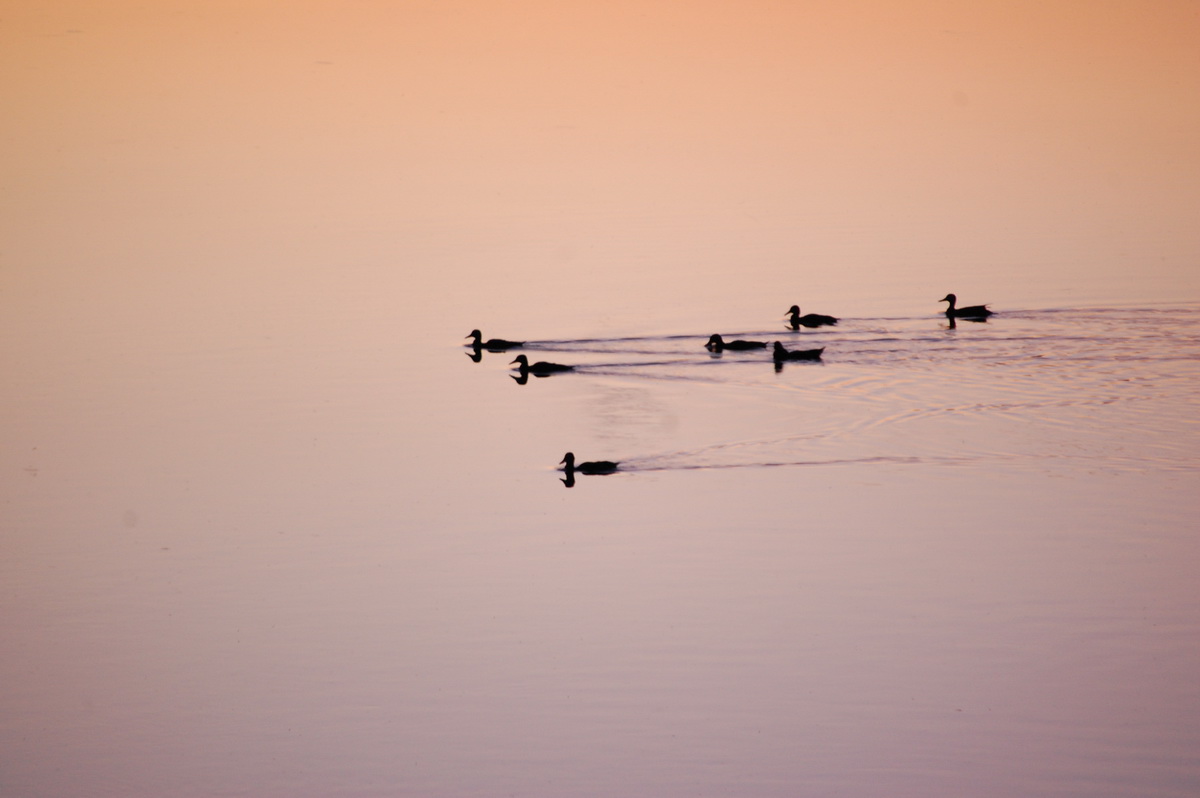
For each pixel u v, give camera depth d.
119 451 64.69
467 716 42.62
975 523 55.53
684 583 51.00
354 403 71.50
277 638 47.59
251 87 175.50
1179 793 38.25
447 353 79.56
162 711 43.31
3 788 39.72
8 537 55.81
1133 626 47.12
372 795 39.09
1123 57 190.62
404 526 56.41
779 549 53.66
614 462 62.62
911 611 48.38
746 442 64.75
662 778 39.34
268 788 39.47
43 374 75.69
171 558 53.81
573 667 45.25
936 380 72.00
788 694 43.34
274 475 61.81
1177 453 61.75
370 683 44.59
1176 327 79.00
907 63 191.75
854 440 64.62
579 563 52.84
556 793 38.88
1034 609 48.41
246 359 78.56
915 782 38.88
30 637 47.94
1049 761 39.75
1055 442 63.44
